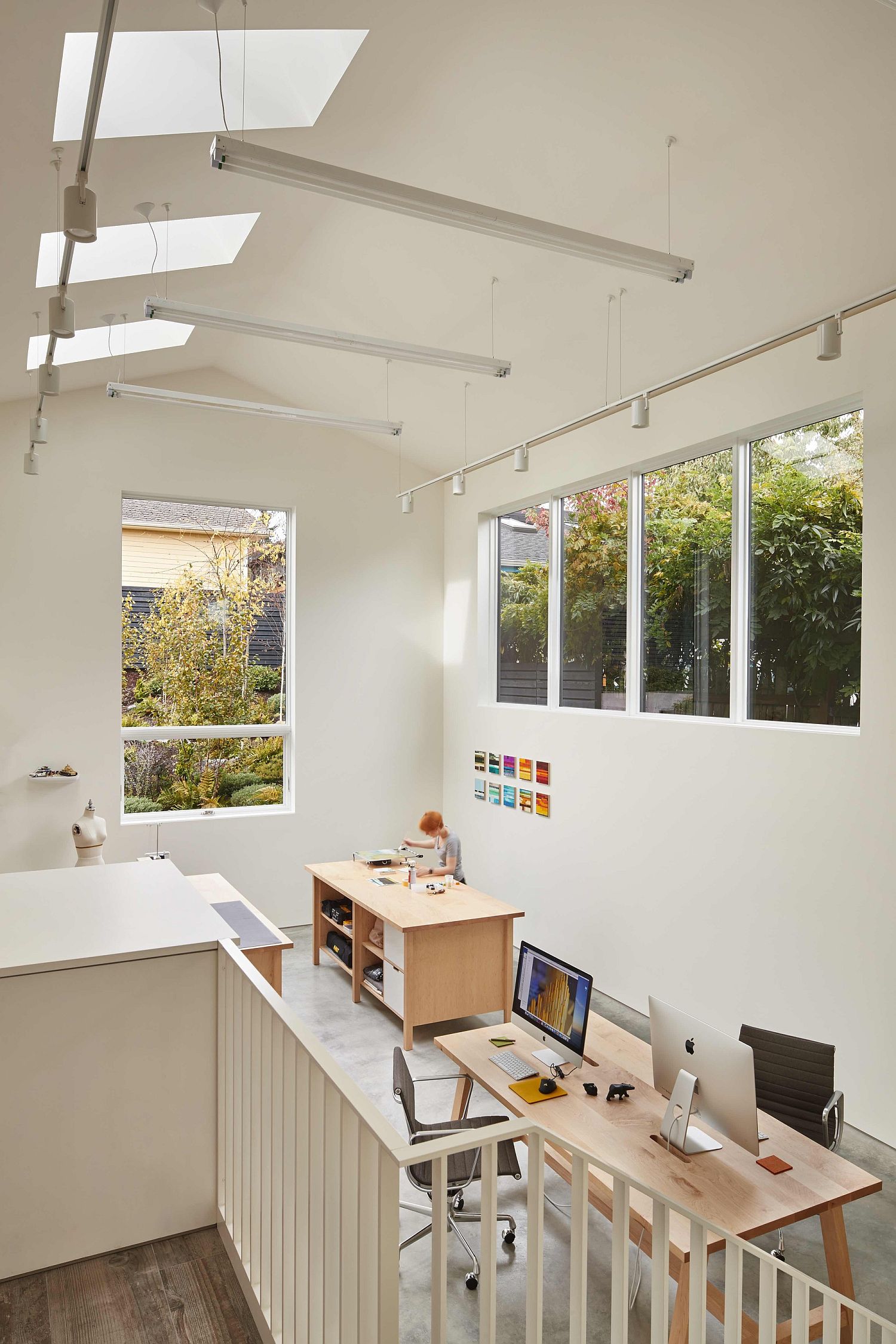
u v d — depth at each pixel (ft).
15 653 22.68
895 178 11.83
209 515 25.73
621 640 21.25
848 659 15.51
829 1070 12.46
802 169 12.32
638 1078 12.34
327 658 26.81
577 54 11.14
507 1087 12.01
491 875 25.77
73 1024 9.09
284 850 26.12
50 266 15.69
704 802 17.95
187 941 9.64
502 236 10.43
